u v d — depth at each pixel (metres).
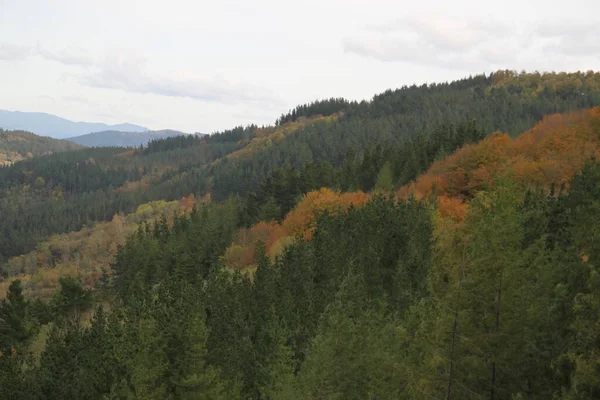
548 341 15.12
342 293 23.91
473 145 73.50
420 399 15.28
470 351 14.84
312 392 18.31
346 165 110.75
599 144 64.31
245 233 90.12
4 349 59.22
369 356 19.47
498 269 14.70
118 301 78.19
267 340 35.09
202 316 40.28
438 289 15.68
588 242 18.55
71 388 35.53
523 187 47.69
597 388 12.11
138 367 27.25
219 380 29.84
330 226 58.62
